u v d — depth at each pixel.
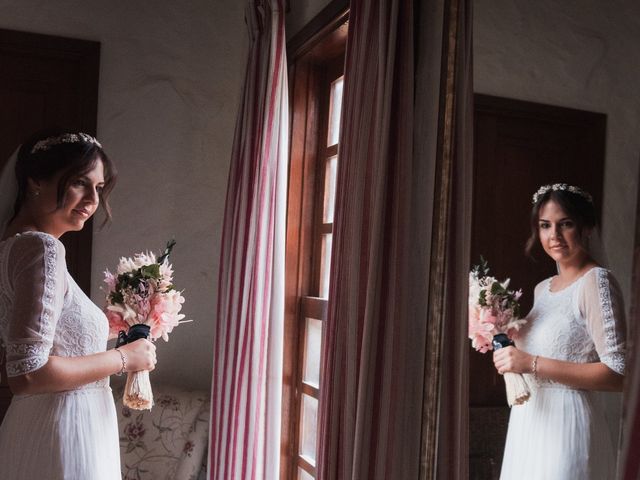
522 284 1.24
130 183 3.41
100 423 2.04
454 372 1.47
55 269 1.89
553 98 1.19
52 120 3.30
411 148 1.58
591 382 1.06
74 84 3.34
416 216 1.61
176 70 3.49
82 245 3.30
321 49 2.56
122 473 3.00
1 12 3.22
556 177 1.16
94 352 2.05
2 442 2.00
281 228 2.53
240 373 2.54
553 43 1.19
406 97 1.59
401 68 1.61
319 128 2.74
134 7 3.43
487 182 1.37
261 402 2.50
